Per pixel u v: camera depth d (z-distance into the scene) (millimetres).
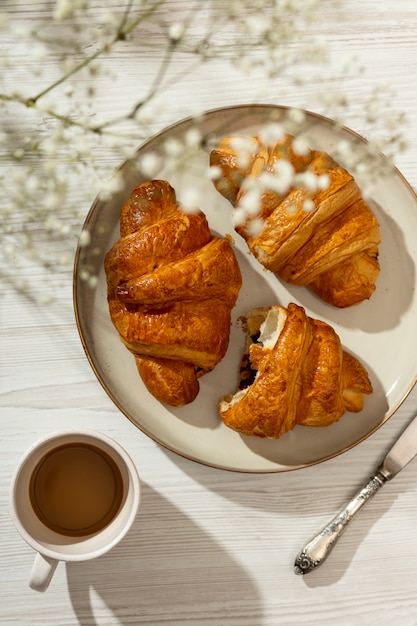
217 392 672
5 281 676
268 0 671
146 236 623
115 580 683
